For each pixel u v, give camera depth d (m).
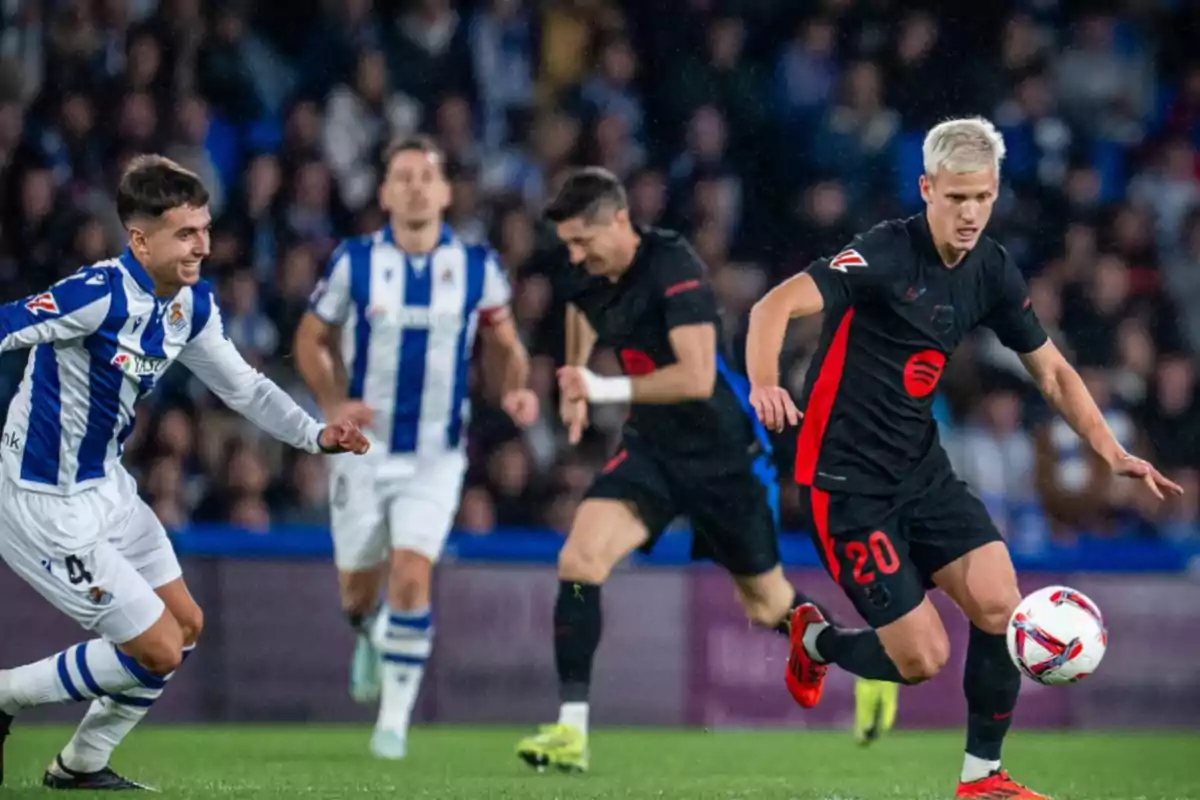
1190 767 27.44
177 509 36.75
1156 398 43.78
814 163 47.25
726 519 24.80
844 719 35.53
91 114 42.50
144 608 18.06
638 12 48.59
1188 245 48.91
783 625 25.94
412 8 46.66
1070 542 40.75
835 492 19.19
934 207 18.31
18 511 18.06
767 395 17.64
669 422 24.45
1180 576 36.66
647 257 23.67
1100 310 45.03
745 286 44.12
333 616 34.56
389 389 28.00
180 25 44.31
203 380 19.20
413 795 19.83
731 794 20.80
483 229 43.88
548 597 35.25
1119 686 36.31
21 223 40.59
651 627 35.31
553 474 39.06
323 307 28.12
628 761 27.28
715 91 47.88
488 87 47.03
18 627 32.94
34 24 43.25
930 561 19.20
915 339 18.81
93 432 18.17
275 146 44.69
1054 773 26.03
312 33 45.97
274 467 38.34
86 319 17.58
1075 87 50.34
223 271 41.72
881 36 49.03
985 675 18.48
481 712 34.72
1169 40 51.53
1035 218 47.47
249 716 34.06
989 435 41.06
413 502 27.84
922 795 21.17
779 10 49.00
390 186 28.06
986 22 49.50
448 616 34.81
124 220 17.78
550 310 42.41
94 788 19.25
